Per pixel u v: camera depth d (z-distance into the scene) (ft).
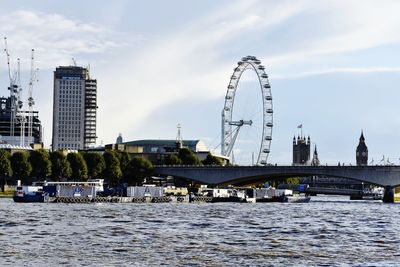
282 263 290.97
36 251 310.04
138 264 279.69
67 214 568.00
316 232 435.53
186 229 437.17
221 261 292.20
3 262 277.23
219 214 622.54
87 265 274.77
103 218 525.75
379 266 286.87
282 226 481.05
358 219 578.66
